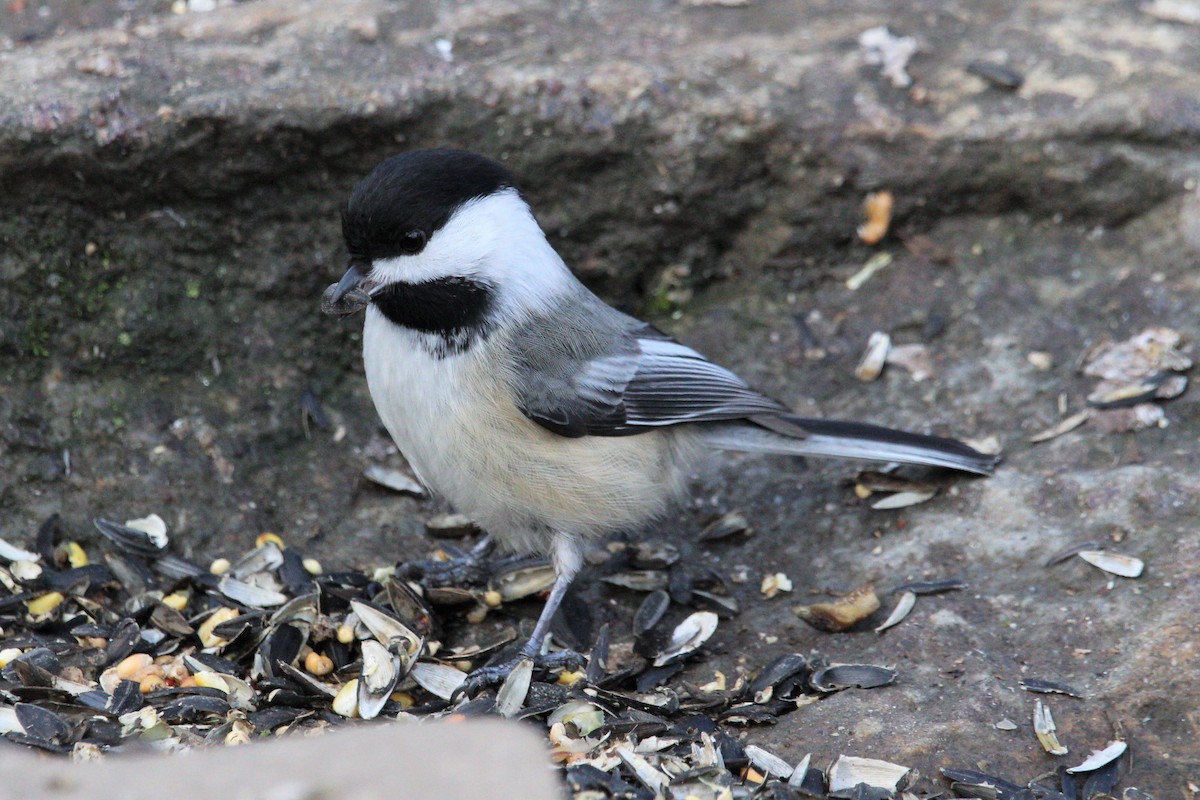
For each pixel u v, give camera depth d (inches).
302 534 319.0
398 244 253.8
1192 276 351.3
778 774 231.9
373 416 349.4
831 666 265.0
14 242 305.7
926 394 344.8
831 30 396.2
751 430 303.0
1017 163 360.8
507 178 269.4
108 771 159.9
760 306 371.2
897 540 306.8
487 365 265.1
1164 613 263.0
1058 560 285.3
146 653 272.2
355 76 334.6
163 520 308.3
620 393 278.8
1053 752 233.8
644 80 351.3
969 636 269.9
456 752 159.9
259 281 335.9
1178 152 359.6
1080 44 392.8
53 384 313.9
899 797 224.7
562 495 277.4
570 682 270.7
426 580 302.7
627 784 224.2
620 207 355.9
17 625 276.8
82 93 307.3
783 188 362.3
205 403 329.7
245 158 319.6
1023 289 360.8
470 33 369.1
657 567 308.5
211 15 370.6
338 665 272.5
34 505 301.0
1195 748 233.3
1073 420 325.4
